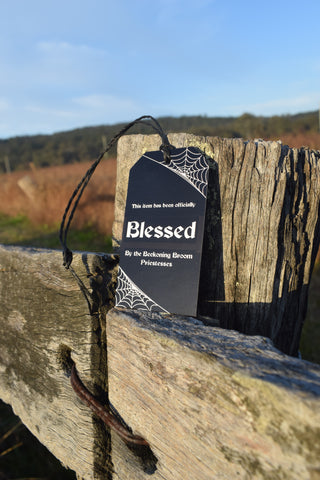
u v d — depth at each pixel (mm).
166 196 207
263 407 121
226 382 132
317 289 802
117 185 245
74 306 213
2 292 274
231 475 132
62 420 229
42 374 242
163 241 202
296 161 219
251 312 221
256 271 217
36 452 355
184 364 149
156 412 165
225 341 155
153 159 216
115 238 247
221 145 210
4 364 282
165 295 194
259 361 136
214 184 210
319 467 107
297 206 226
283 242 221
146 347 168
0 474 334
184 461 152
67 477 335
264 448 121
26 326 252
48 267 229
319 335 615
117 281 209
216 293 219
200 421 143
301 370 130
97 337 207
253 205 211
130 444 182
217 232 214
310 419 109
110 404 198
